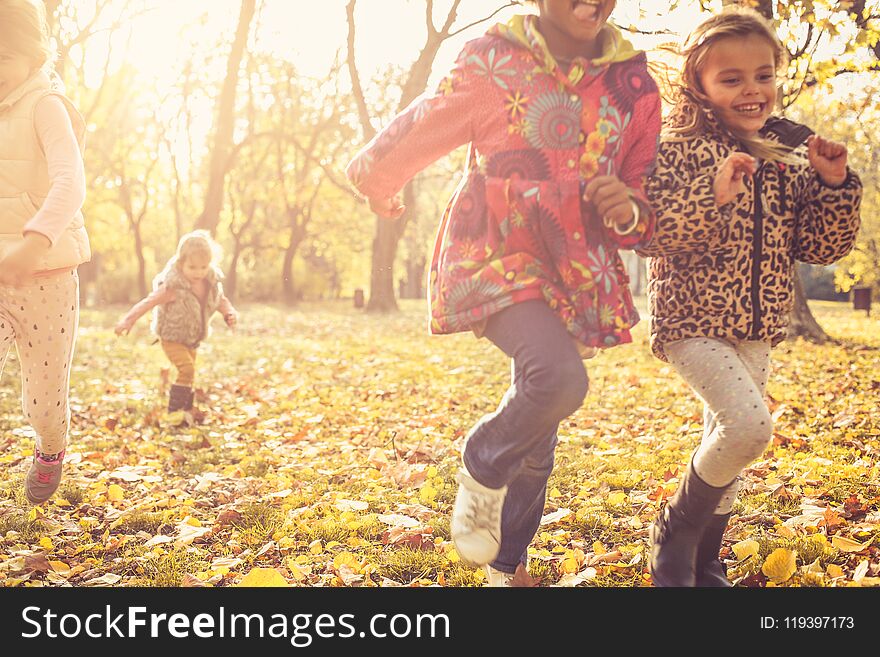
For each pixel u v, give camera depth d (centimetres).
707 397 273
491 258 246
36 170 308
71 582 333
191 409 695
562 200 240
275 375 1023
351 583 323
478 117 248
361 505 427
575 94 243
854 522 370
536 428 235
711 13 288
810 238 281
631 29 824
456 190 266
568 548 360
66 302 336
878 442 524
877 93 980
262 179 3950
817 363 1008
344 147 3731
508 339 241
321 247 4794
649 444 565
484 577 322
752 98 276
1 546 371
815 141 273
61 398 353
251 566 355
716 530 297
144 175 4072
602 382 887
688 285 279
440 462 538
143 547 372
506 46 247
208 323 702
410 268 5541
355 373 1028
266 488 480
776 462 484
